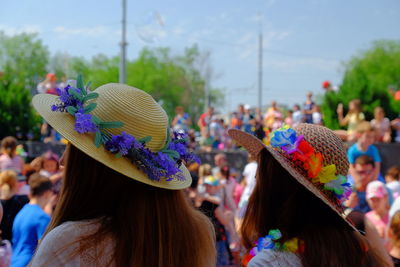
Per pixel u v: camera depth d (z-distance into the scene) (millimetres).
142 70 47812
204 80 51281
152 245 1313
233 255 5125
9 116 14609
